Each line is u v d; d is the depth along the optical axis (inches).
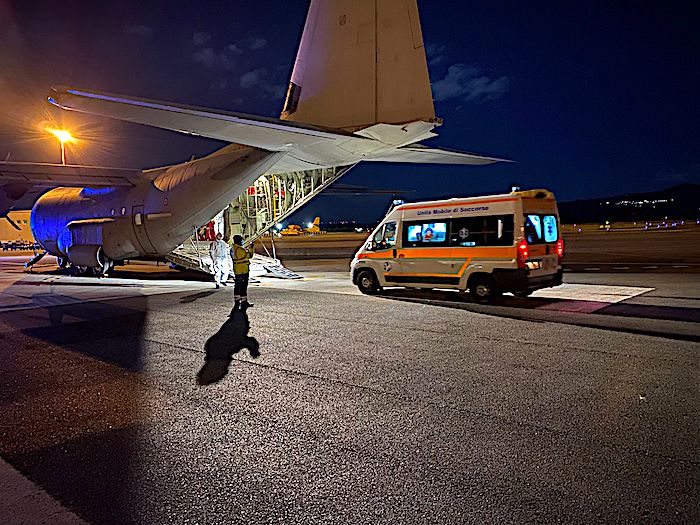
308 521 106.7
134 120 302.5
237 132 334.6
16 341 285.3
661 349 245.1
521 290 376.2
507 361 229.6
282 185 652.1
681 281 513.3
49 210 752.3
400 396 185.3
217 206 549.3
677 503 110.4
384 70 364.5
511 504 111.6
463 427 155.6
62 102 275.7
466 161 486.0
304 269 788.0
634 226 2672.2
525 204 383.6
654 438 144.6
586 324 307.9
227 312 371.6
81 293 498.6
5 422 165.8
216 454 139.8
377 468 130.0
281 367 226.1
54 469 132.2
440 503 112.7
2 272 808.3
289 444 145.4
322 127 354.3
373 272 466.6
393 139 370.0
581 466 128.5
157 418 167.3
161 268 861.2
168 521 107.6
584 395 182.2
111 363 236.2
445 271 416.8
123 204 621.0
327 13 390.9
